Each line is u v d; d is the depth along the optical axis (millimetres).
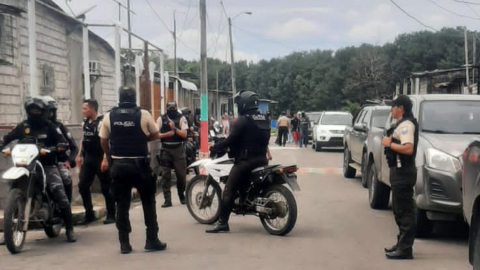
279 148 28734
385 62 68375
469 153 5648
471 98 9031
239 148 7957
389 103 12891
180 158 10625
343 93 71875
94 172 8758
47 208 7340
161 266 6277
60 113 15672
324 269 6137
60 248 7223
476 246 5227
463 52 64750
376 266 6270
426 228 7551
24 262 6516
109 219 8953
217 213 8492
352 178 15148
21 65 13594
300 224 8719
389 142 6531
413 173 6520
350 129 15094
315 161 20609
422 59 71625
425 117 8625
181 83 26141
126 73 20500
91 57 18094
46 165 7422
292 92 85875
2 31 12805
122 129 6695
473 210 5395
